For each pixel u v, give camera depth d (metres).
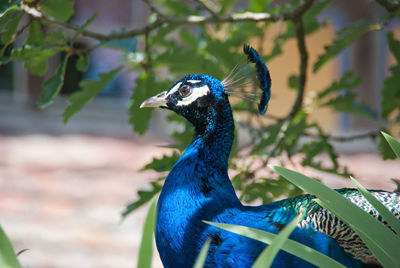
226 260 3.19
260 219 3.32
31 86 23.42
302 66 4.90
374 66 20.27
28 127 20.92
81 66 4.14
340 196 2.67
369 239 2.52
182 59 4.67
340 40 4.50
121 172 14.32
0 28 3.60
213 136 3.55
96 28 21.98
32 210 10.78
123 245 9.13
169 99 3.69
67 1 4.13
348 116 20.78
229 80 3.78
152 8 4.55
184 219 3.27
